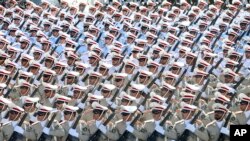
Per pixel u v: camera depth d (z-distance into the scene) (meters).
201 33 45.31
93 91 35.28
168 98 33.03
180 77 36.03
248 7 49.25
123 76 35.09
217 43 43.62
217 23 47.12
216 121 29.22
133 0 55.94
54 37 45.66
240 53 40.00
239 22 46.50
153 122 29.77
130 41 44.22
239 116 29.67
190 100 31.05
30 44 42.97
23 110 30.27
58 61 38.41
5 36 46.28
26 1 53.16
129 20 49.03
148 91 34.59
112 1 55.09
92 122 30.03
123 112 29.89
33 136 29.73
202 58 38.72
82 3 51.53
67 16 49.47
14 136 29.97
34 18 49.12
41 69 37.28
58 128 29.78
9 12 50.38
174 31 45.84
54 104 32.62
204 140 29.06
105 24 47.50
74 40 46.22
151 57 40.34
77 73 36.12
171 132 29.42
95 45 41.56
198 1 52.69
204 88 34.16
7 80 36.41
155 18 49.41
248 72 37.44
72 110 30.19
